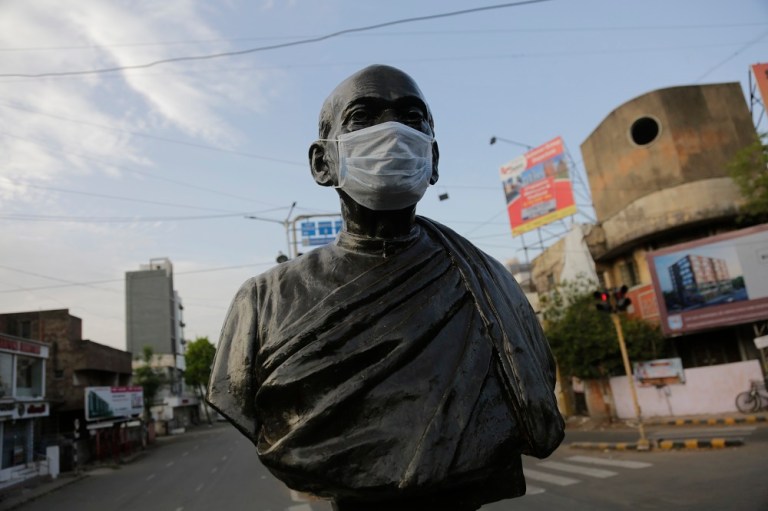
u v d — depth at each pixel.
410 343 1.36
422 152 1.57
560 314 18.98
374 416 1.31
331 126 1.65
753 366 14.73
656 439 11.82
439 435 1.25
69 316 27.23
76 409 26.30
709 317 15.67
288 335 1.44
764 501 6.13
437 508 1.41
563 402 21.16
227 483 13.09
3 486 15.95
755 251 15.20
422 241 1.69
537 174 22.80
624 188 19.16
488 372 1.42
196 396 58.19
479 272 1.61
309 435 1.29
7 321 26.86
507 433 1.36
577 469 9.63
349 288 1.50
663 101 18.31
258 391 1.43
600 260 20.45
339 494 1.29
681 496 6.85
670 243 17.77
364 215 1.65
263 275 1.73
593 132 20.67
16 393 18.80
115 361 30.95
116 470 21.20
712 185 16.72
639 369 16.59
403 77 1.61
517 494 1.53
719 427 12.85
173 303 53.69
